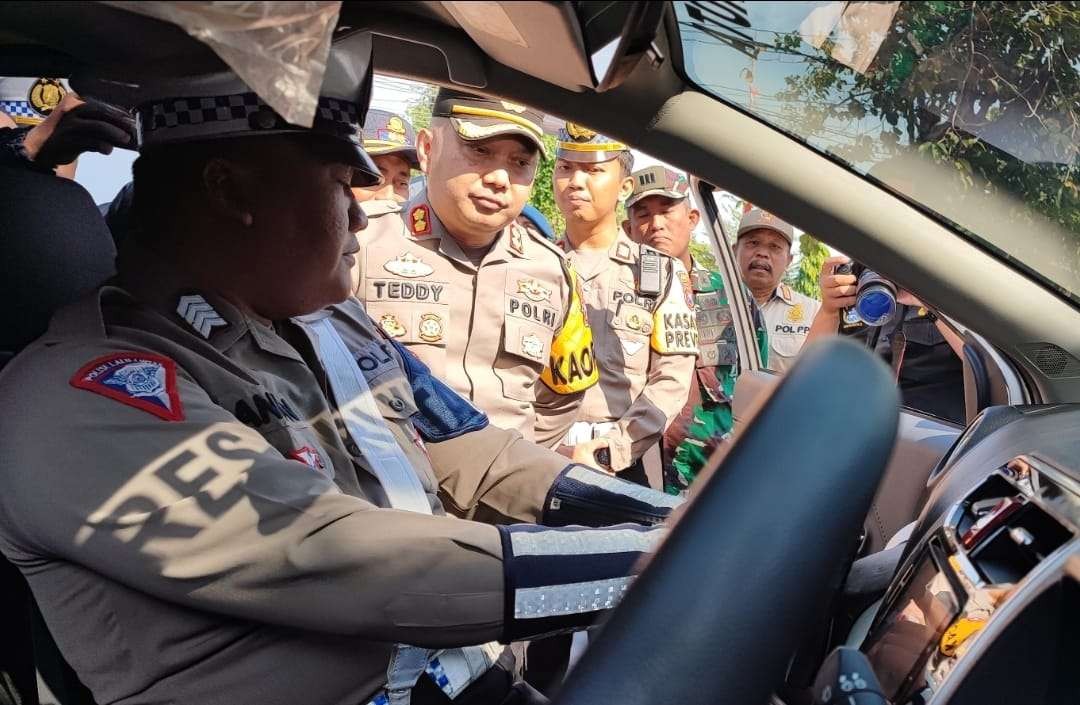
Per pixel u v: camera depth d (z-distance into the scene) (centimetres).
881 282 158
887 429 54
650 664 49
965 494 104
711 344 310
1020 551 92
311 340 138
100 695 112
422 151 241
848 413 53
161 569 102
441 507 145
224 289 125
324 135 119
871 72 111
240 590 103
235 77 115
